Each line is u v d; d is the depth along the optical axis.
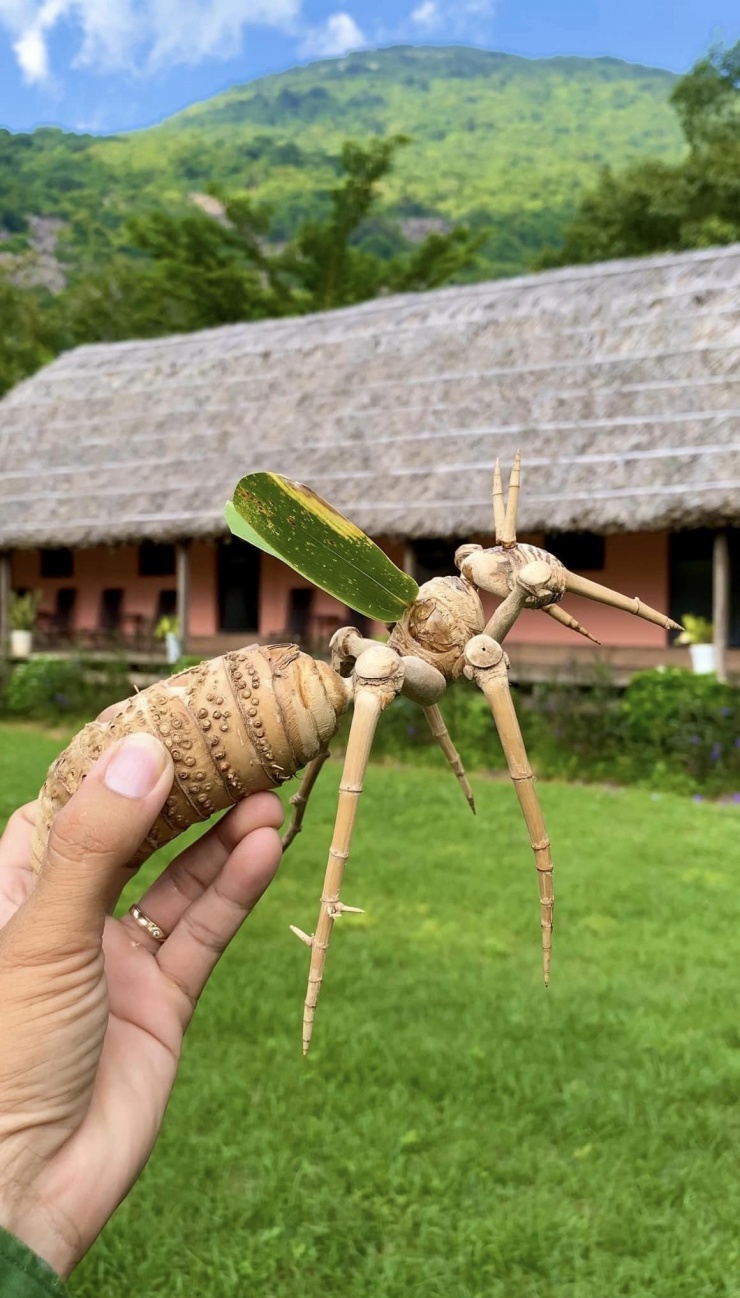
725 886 6.23
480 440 12.18
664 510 10.11
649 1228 3.04
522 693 11.95
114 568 16.45
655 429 11.06
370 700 1.51
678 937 5.36
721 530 10.31
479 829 7.66
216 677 1.53
